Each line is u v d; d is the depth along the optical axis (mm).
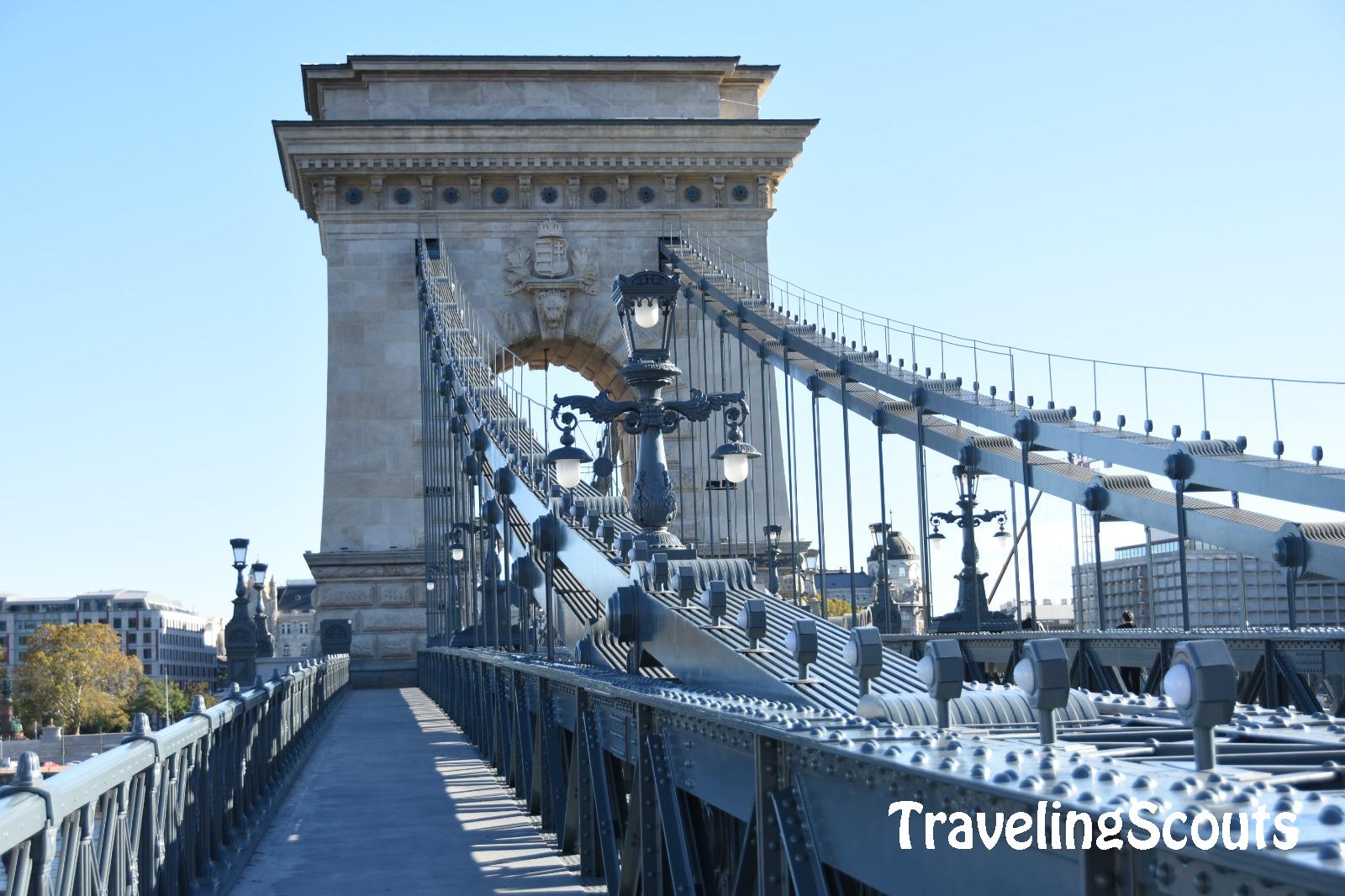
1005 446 34094
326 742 30859
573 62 72625
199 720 11555
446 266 66750
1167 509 25578
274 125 67750
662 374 16703
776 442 68188
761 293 69688
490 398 40406
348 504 66250
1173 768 4562
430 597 60094
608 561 15633
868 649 7164
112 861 7859
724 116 75375
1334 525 21438
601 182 70375
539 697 16734
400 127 68312
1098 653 23172
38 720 149875
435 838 15930
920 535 35594
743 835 8359
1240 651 19094
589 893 12500
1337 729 6180
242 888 12883
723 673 10391
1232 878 3570
